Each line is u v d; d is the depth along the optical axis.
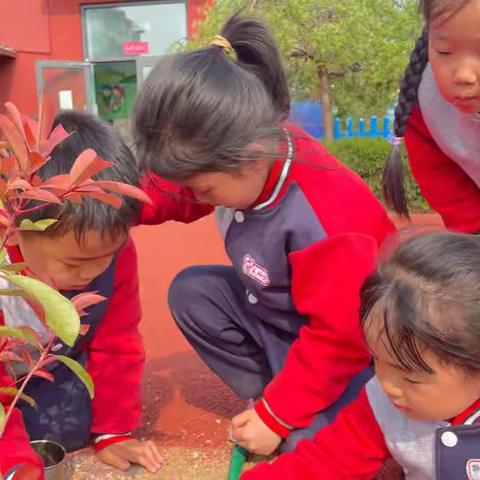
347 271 1.41
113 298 1.63
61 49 11.27
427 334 1.03
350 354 1.47
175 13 11.10
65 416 1.65
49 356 1.00
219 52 1.40
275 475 1.38
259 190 1.48
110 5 11.12
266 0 6.54
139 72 11.24
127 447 1.63
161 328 2.64
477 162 1.91
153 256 4.06
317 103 8.36
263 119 1.35
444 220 2.15
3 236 0.92
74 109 1.44
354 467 1.35
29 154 0.85
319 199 1.49
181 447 1.68
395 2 7.20
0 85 11.13
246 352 1.82
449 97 1.53
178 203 1.72
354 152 6.72
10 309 1.38
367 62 7.13
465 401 1.12
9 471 1.18
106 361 1.65
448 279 1.06
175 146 1.30
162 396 2.00
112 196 0.91
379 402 1.32
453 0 1.36
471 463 1.19
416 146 2.09
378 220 1.54
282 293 1.62
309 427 1.53
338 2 6.89
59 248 1.23
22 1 10.95
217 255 4.07
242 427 1.54
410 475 1.36
